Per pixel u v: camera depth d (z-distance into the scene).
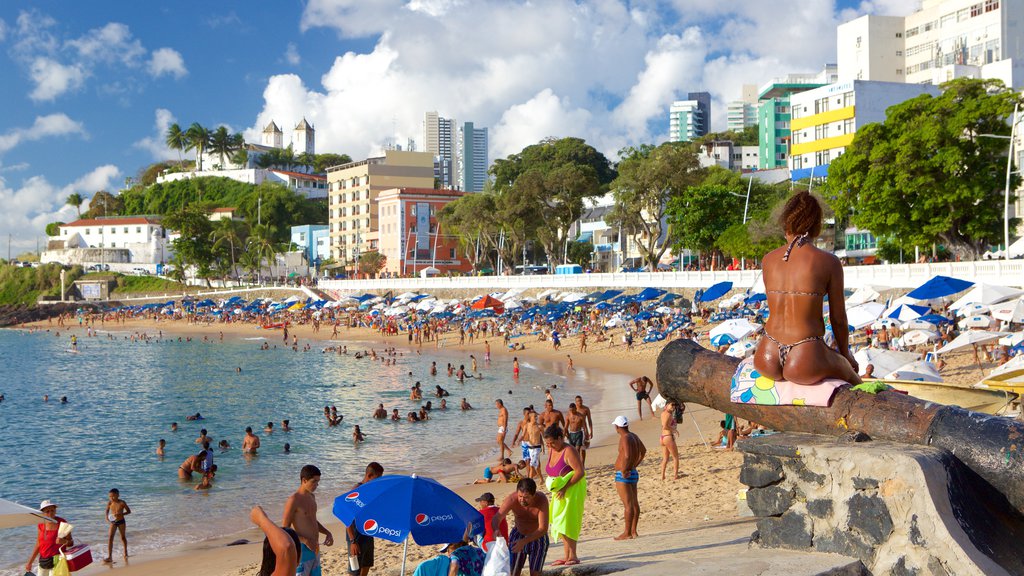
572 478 10.22
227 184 198.50
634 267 101.50
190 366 66.12
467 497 21.17
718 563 6.81
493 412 38.66
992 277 44.34
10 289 155.25
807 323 6.64
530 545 9.68
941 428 6.45
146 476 27.30
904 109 53.72
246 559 17.08
